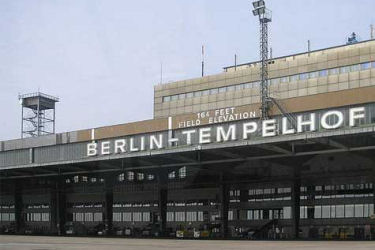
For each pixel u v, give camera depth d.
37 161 74.38
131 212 75.12
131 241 44.44
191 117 72.06
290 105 63.31
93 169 70.44
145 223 73.25
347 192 57.84
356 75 79.81
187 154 57.47
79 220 80.75
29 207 86.88
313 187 60.56
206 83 94.38
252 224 64.44
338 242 41.28
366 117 47.47
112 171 68.88
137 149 61.84
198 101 94.69
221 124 53.78
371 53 79.25
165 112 98.69
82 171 71.88
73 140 78.75
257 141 48.34
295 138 46.00
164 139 59.66
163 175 70.44
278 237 59.47
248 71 89.69
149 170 70.62
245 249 28.45
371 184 56.09
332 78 81.75
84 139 77.62
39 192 85.25
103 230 76.06
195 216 69.06
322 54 83.56
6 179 86.19
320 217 59.53
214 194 67.50
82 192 79.94
